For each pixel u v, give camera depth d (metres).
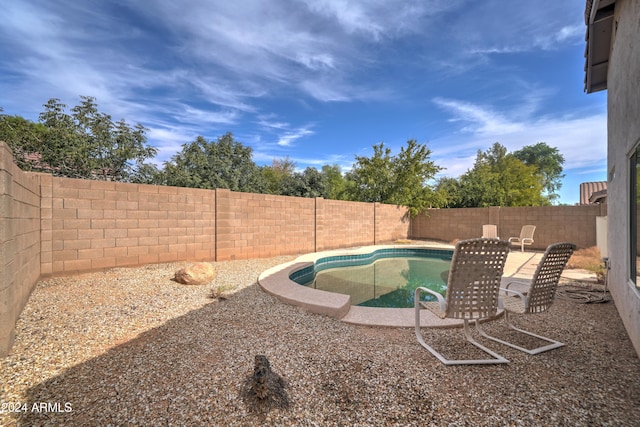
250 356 3.07
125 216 6.59
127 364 2.83
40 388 2.40
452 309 3.11
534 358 3.10
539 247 12.63
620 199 4.23
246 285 5.98
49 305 4.21
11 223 3.07
